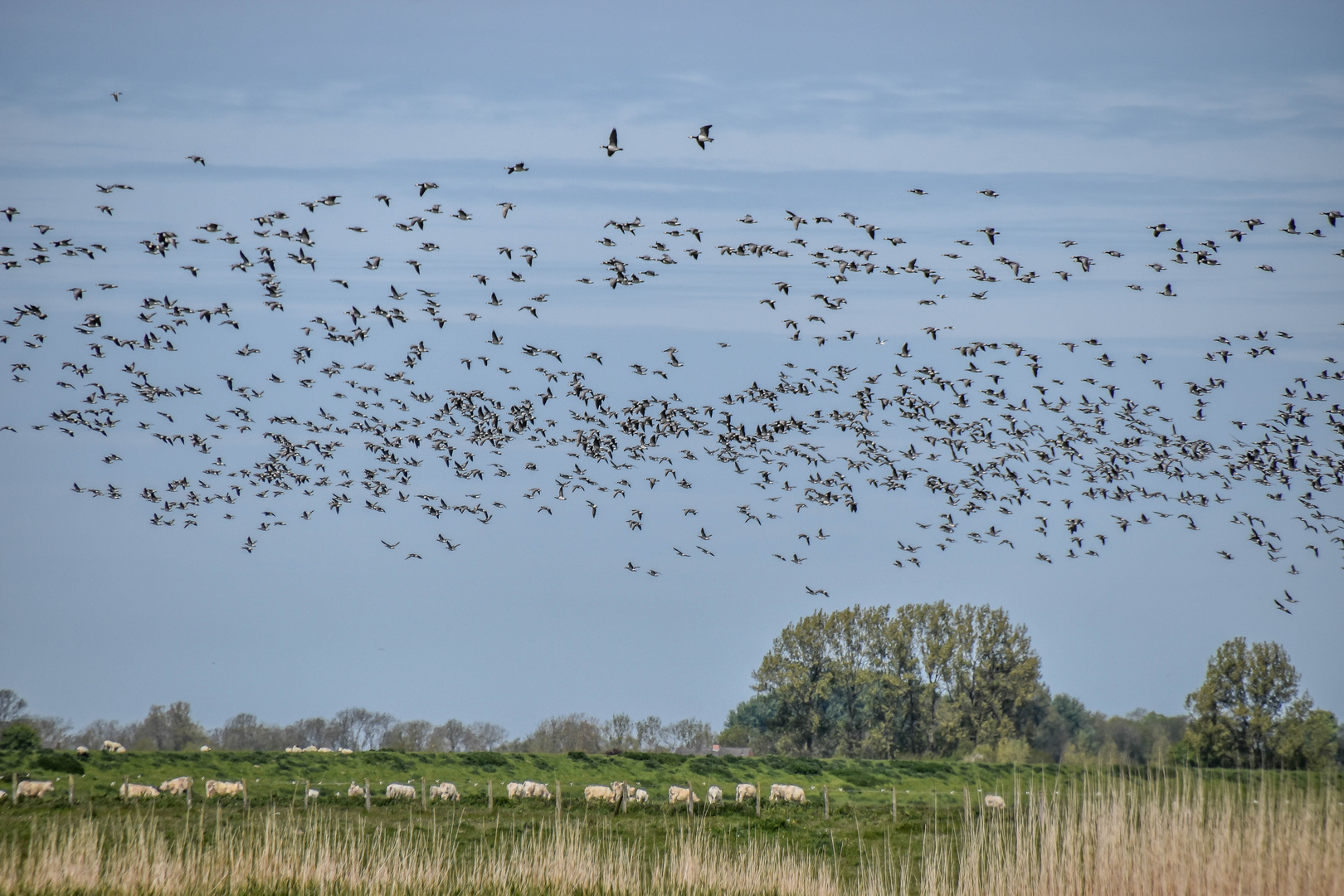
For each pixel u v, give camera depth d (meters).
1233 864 30.73
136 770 72.88
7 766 70.31
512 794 65.69
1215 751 67.44
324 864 41.44
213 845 45.91
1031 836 34.22
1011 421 65.56
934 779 79.19
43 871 39.91
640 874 43.25
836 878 42.41
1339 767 37.06
